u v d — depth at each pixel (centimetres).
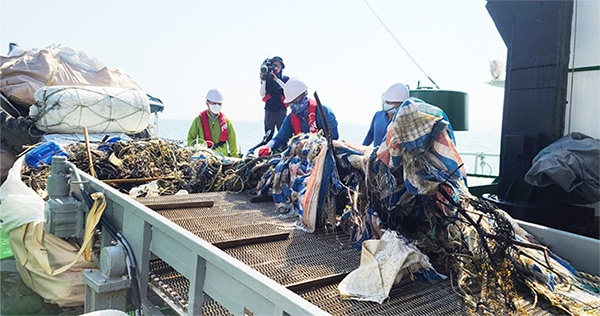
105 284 281
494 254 249
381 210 286
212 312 235
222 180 442
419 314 212
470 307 221
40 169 471
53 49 759
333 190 313
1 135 615
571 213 455
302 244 284
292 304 165
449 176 248
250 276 189
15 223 361
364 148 311
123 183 446
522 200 477
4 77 693
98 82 740
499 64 597
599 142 441
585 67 470
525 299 239
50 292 357
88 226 317
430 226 268
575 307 229
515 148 484
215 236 284
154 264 294
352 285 226
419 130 250
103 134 658
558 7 458
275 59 673
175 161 503
